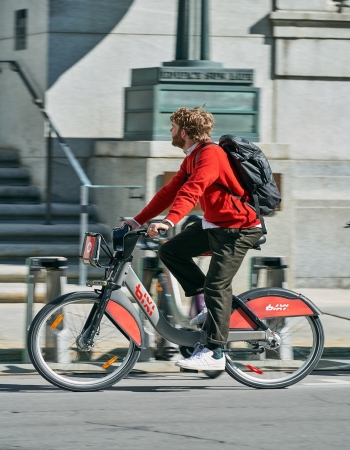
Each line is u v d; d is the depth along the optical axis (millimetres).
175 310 17422
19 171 31844
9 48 33688
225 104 28469
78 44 31000
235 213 15789
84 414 14461
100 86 31172
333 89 32531
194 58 28688
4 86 33938
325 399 15914
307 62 32250
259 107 28797
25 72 32469
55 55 30875
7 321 22812
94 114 31156
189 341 16500
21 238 28797
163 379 17766
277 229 28188
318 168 32281
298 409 15062
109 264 16156
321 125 32500
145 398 15844
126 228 16281
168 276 17703
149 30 31344
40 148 31156
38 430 13383
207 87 28250
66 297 16016
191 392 16484
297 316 16984
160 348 19094
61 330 16344
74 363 16391
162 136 27953
